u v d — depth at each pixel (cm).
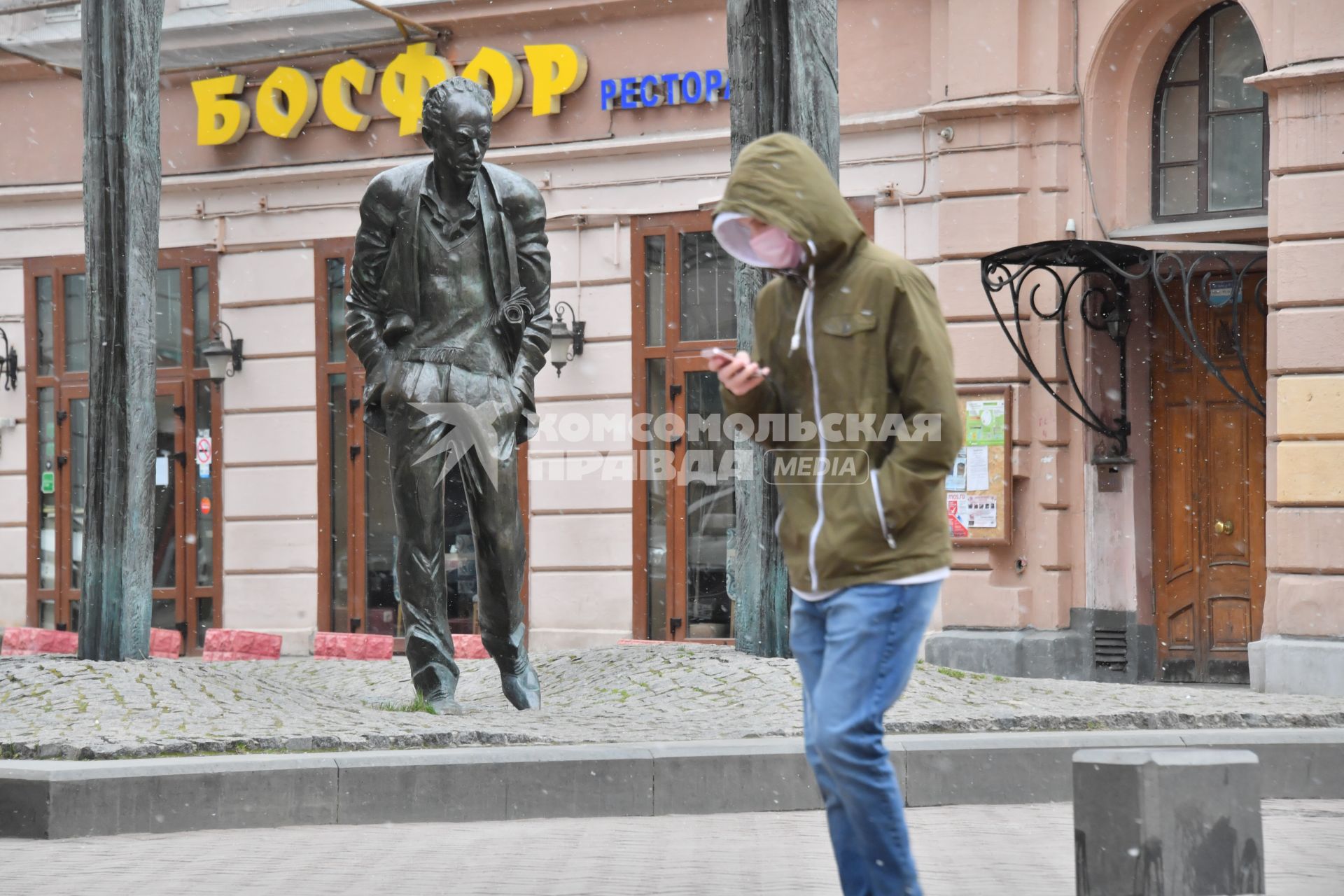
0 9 2400
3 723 1083
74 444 2511
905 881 498
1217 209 1894
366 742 1023
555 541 2222
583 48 2214
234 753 997
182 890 733
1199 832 603
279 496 2369
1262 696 1360
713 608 2153
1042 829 932
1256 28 1764
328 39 2316
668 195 2170
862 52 2058
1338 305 1692
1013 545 1933
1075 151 1914
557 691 1348
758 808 1020
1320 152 1702
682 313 2170
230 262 2403
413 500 1238
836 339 506
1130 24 1891
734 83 1412
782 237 510
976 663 1917
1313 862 782
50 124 2519
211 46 2362
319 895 718
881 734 498
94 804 909
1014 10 1917
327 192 2344
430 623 1245
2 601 2544
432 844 878
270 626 2372
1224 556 1912
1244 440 1905
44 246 2522
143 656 1409
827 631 504
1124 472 1930
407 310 1248
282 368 2369
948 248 1956
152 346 1434
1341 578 1677
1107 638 1928
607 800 996
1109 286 1927
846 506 499
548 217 2228
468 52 2277
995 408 1917
